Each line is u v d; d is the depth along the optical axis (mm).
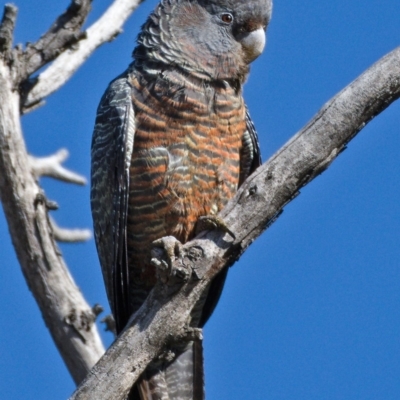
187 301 10914
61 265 13781
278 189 10844
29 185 13562
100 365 10703
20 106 13742
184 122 12586
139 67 13047
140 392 12406
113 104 12727
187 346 12680
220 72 12984
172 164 12578
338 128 10742
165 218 12773
